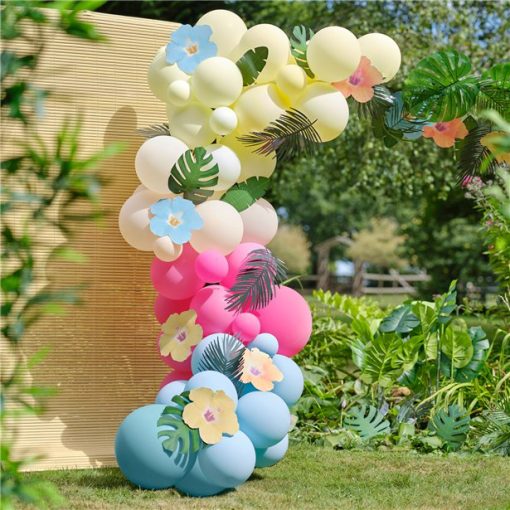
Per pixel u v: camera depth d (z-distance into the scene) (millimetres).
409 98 5258
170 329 4801
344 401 6457
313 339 7121
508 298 6820
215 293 4719
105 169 5312
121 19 5391
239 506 4262
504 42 10641
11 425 5008
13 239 2631
